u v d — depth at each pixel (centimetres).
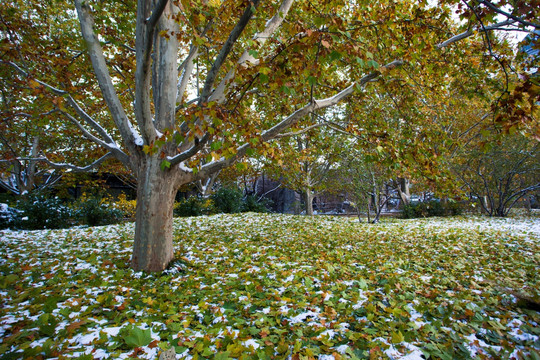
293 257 494
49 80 540
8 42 462
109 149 468
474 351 208
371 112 642
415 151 470
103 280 380
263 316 263
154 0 461
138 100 397
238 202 1488
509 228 873
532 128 237
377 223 1146
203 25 514
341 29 303
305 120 634
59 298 305
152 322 261
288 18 521
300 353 205
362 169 1089
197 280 385
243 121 342
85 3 417
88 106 705
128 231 826
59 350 209
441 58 538
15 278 376
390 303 286
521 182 1553
